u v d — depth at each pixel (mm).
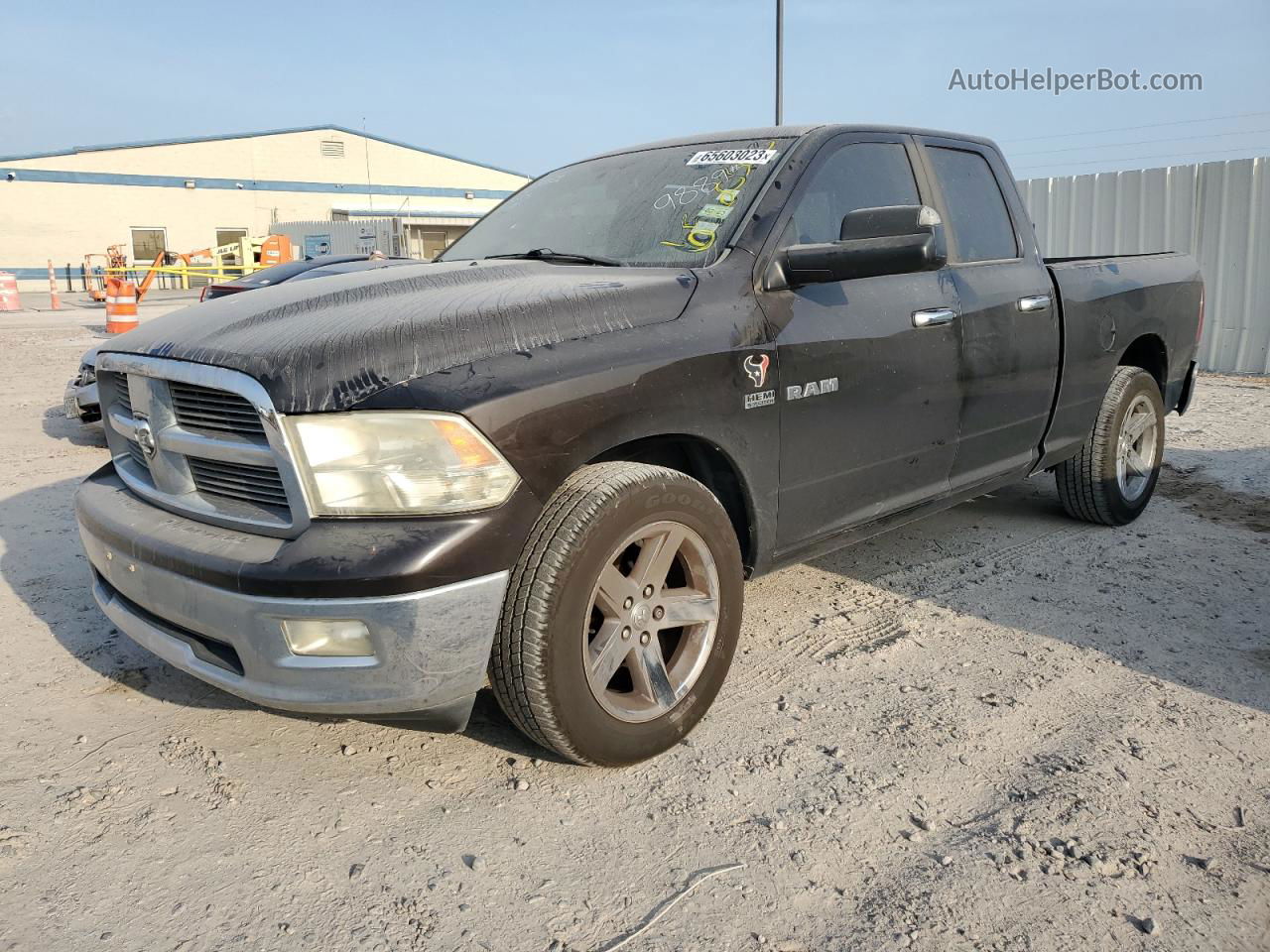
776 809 2396
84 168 39312
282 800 2438
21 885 2104
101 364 2850
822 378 3020
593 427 2379
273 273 8508
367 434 2164
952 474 3725
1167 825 2305
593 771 2572
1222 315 9602
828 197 3289
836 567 4172
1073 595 3814
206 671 2357
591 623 2602
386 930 1979
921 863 2184
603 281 2734
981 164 4066
